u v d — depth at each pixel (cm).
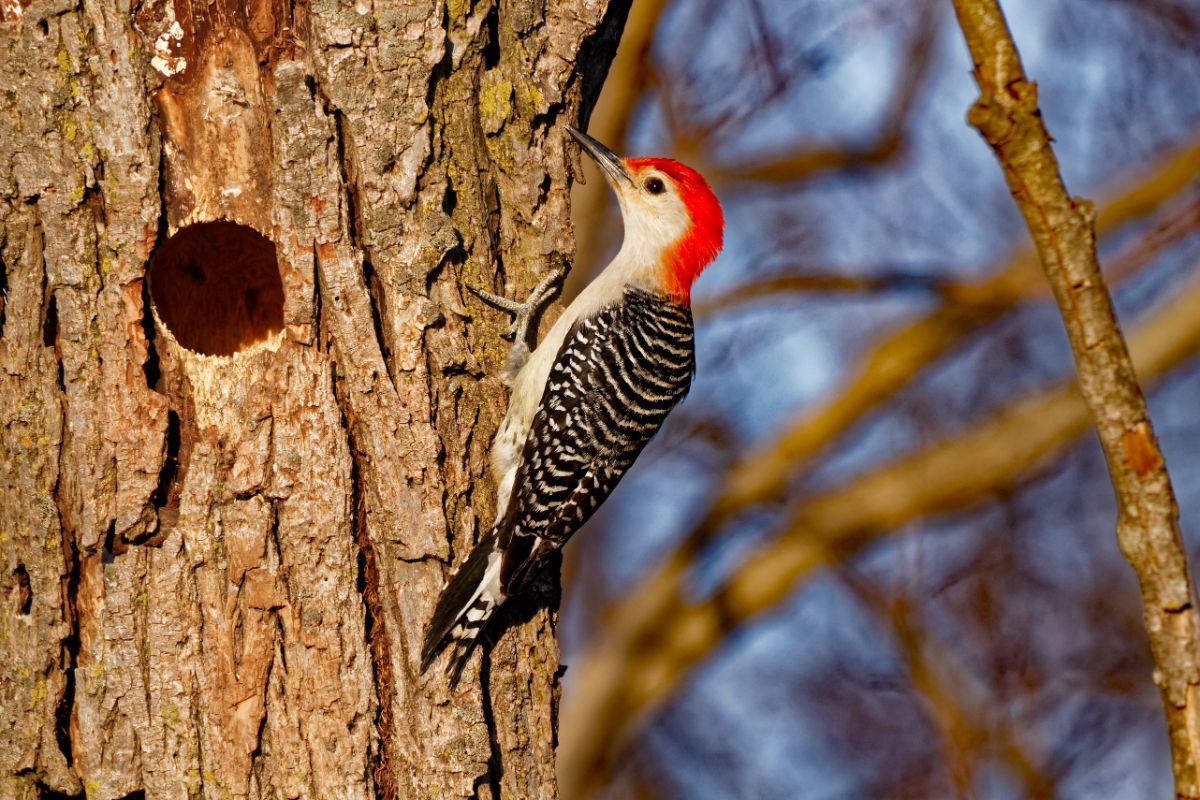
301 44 1060
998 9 702
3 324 1035
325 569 1020
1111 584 1969
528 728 1080
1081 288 693
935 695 1920
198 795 998
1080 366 698
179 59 1048
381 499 1039
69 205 1026
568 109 1173
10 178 1029
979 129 705
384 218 1060
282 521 1021
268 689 1008
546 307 1166
